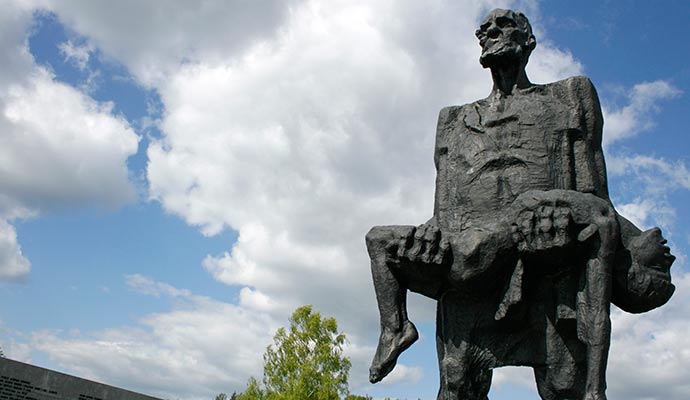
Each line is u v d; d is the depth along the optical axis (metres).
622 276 4.15
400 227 4.36
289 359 22.06
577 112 4.59
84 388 20.78
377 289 4.37
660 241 4.24
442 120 5.09
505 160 4.56
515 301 4.16
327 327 23.02
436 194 5.00
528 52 4.88
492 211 4.50
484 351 4.53
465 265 4.16
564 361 4.31
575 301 4.17
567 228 3.97
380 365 4.22
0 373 18.31
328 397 21.75
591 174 4.50
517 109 4.64
